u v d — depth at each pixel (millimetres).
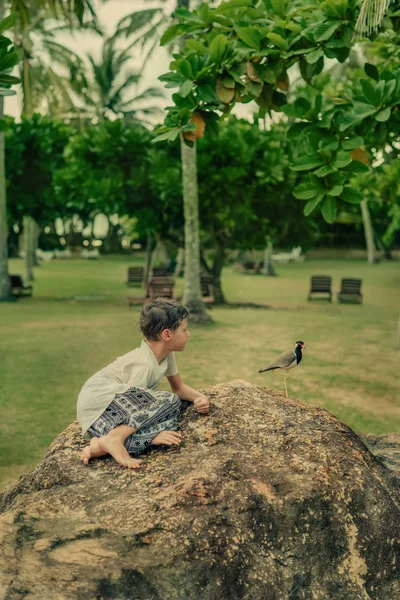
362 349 15156
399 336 16016
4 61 4918
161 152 22672
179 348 3598
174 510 2936
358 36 6242
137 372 3525
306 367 12969
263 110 6258
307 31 5602
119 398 3447
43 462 3561
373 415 9430
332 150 5457
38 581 2457
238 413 3740
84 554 2643
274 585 2840
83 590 2443
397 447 4922
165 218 24234
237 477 3152
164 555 2719
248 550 2867
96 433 3447
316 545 2996
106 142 22703
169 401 3510
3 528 2807
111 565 2578
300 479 3156
